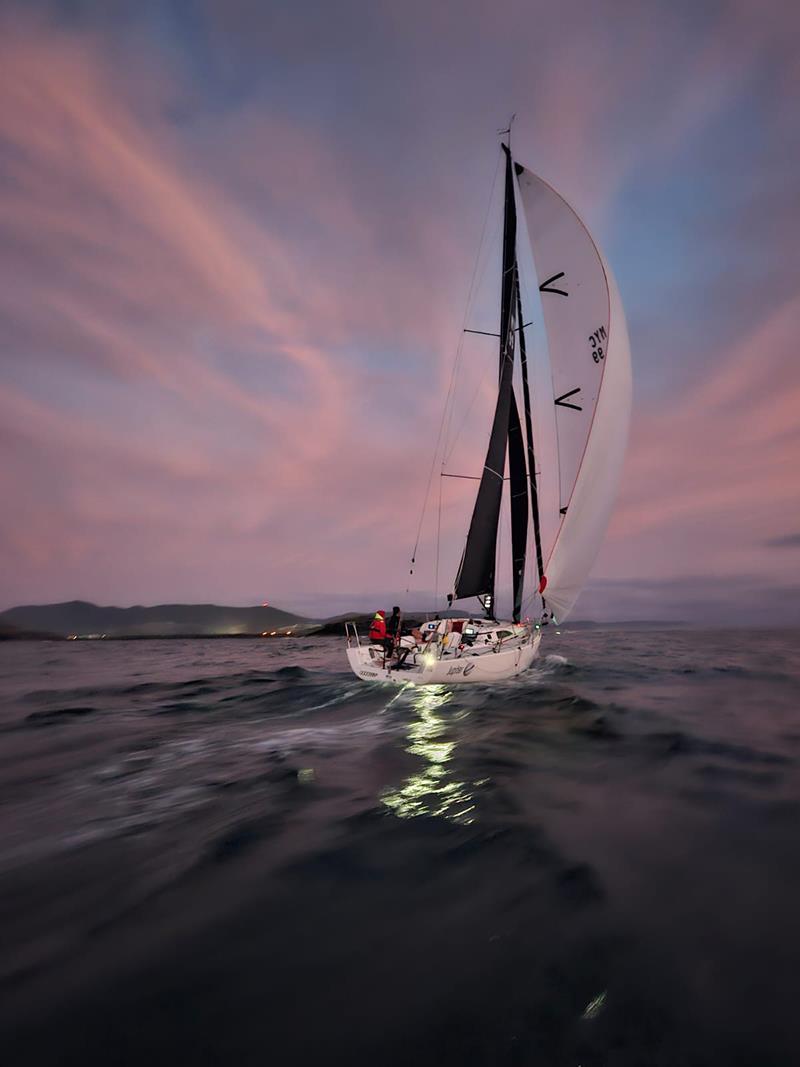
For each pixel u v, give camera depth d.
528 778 4.55
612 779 4.52
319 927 2.37
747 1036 1.74
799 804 3.91
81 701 9.65
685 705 8.07
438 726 6.79
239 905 2.56
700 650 20.97
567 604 10.46
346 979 2.03
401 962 2.12
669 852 3.11
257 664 17.69
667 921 2.40
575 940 2.26
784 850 3.14
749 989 1.96
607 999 1.91
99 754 5.72
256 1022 1.81
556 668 12.84
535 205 12.32
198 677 13.16
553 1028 1.77
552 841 3.25
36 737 6.60
